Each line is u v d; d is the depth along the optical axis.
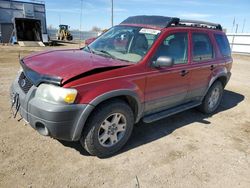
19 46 23.45
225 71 5.80
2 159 3.41
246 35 28.97
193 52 4.83
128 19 4.96
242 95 8.12
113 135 3.68
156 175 3.42
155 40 4.08
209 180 3.44
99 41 4.71
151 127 4.86
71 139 3.29
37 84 3.21
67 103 3.06
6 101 5.52
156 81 4.04
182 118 5.50
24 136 4.04
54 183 3.06
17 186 2.95
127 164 3.58
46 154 3.61
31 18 28.14
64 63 3.50
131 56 4.00
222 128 5.19
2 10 27.98
